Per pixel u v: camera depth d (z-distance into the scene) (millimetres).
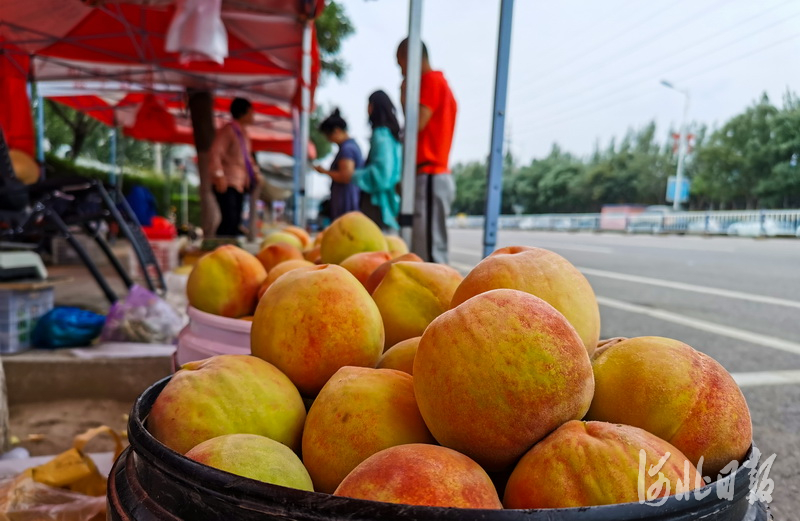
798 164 31078
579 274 1124
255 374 1015
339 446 878
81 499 1503
